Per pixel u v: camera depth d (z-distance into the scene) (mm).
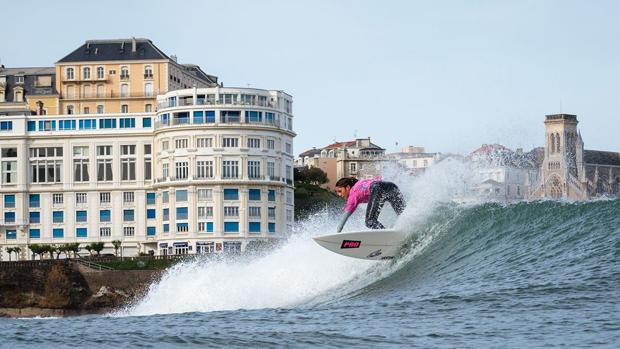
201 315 47375
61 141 191875
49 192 191625
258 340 38750
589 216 51656
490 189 58312
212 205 183250
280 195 188500
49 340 40812
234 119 185250
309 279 51719
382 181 52031
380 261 51562
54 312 147125
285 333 39938
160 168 187375
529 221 52656
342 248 51156
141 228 189875
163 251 186000
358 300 47469
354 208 51688
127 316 51438
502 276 47469
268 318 44438
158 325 44562
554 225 52031
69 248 179750
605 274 45344
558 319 39031
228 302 53188
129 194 190625
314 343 37750
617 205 52156
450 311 42438
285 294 51562
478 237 52219
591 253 48219
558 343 35219
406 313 42875
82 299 148500
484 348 35344
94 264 151375
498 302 43094
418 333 38500
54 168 192000
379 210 51719
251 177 184875
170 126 184750
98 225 190500
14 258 192000
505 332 37625
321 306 47406
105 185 190500
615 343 34688
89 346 38938
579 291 43344
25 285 149125
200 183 183250
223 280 55344
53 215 191875
